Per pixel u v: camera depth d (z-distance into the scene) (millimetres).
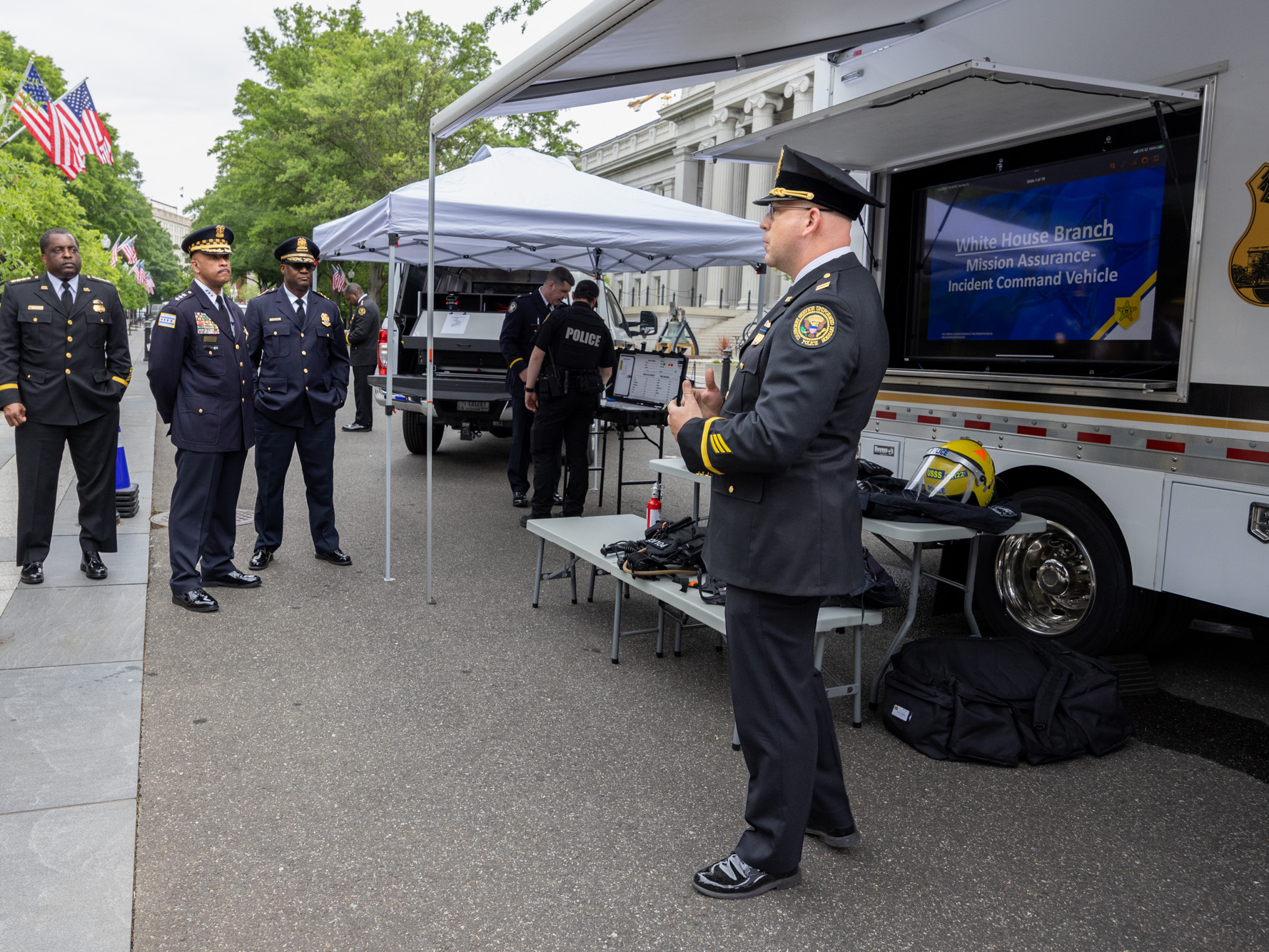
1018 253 4410
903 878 2613
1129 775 3277
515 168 6852
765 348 2271
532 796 3027
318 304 5566
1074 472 4012
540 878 2572
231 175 32844
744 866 2498
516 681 4000
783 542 2258
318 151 26203
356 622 4711
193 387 4770
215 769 3145
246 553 5980
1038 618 4305
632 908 2447
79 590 5016
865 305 2238
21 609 4688
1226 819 2977
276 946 2264
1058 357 4230
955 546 4766
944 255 4812
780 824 2424
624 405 7340
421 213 5773
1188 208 3615
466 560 5992
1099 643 3994
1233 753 3469
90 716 3514
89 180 38438
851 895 2523
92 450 5070
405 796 3002
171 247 80625
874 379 2262
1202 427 3527
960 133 4332
